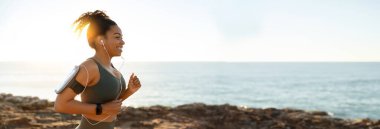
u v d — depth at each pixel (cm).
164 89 8044
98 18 309
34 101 1006
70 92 289
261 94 6919
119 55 316
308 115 1052
